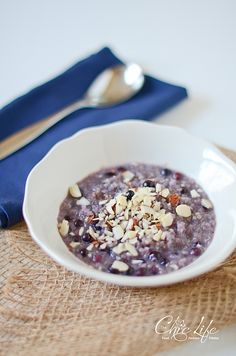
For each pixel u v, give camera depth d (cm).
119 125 47
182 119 55
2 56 65
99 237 38
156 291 38
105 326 35
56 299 38
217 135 53
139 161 47
